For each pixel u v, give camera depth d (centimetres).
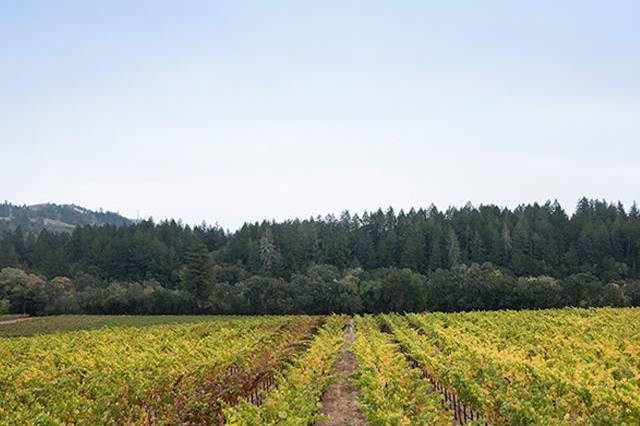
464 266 7806
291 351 2648
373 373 1675
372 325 4347
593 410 1291
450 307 6462
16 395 1655
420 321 4116
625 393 1233
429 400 1345
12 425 1316
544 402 1303
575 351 2203
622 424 1148
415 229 10100
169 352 2566
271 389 1488
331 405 1761
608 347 2264
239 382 1733
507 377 1650
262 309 6738
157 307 6925
